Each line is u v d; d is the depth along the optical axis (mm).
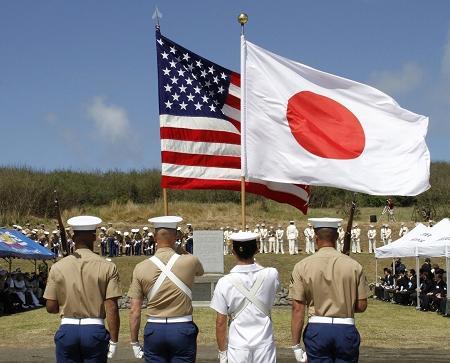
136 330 7391
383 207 69062
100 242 48656
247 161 12102
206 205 65562
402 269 31312
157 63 16312
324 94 11969
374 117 11609
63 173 70188
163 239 7547
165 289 7289
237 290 6945
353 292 7035
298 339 7129
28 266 44188
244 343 6910
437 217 62062
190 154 16062
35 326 21062
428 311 25266
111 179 71375
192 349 7336
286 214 63438
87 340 7141
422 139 11305
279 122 12078
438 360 14180
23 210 60500
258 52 12344
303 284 7094
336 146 11656
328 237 7262
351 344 6973
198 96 16281
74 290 7184
